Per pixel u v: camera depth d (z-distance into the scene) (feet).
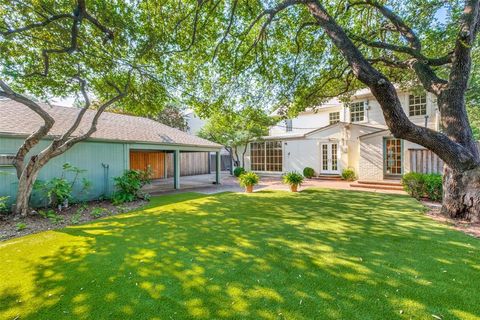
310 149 51.98
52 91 24.62
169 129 46.93
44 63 20.03
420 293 8.33
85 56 21.65
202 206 23.95
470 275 9.50
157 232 15.69
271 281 9.34
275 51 25.18
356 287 8.78
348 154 45.65
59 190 22.74
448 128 17.97
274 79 26.76
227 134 61.31
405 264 10.52
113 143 30.71
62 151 22.56
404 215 19.26
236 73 24.91
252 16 20.66
